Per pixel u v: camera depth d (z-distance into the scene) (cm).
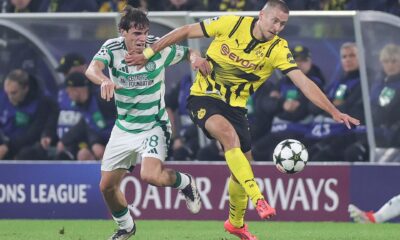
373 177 3375
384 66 3528
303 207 3381
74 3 4031
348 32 3534
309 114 3581
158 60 2430
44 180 3500
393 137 3544
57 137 3797
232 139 2334
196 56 2405
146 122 2441
